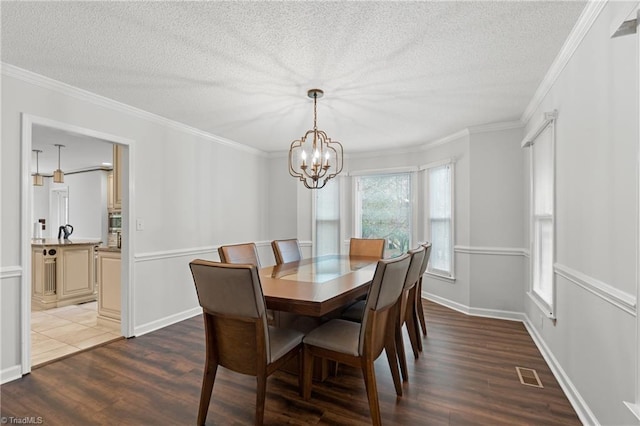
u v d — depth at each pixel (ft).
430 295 15.31
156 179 11.52
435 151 15.08
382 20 5.99
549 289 8.82
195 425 6.06
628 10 4.00
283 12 5.77
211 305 5.91
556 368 7.87
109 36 6.56
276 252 11.25
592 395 5.91
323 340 6.61
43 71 8.08
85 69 7.97
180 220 12.47
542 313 9.24
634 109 4.53
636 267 4.25
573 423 6.14
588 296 6.11
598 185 5.66
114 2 5.51
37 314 13.35
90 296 15.58
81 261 15.28
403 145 15.84
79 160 19.61
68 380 7.72
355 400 6.90
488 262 12.55
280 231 17.62
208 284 5.79
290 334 6.81
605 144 5.40
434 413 6.42
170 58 7.43
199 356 9.08
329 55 7.26
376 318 6.15
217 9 5.70
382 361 8.89
